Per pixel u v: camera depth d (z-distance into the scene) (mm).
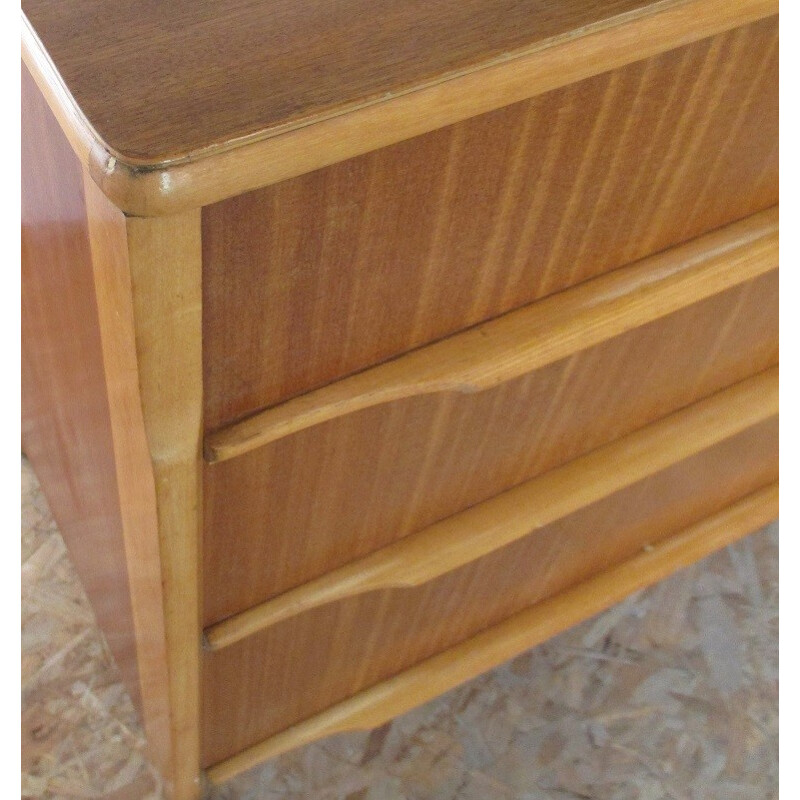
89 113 462
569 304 768
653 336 915
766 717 1313
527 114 598
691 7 539
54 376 891
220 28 497
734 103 691
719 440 1090
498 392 844
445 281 685
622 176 694
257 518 800
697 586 1403
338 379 706
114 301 555
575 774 1262
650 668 1338
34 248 771
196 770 1120
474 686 1305
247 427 677
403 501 907
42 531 1354
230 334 612
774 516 1380
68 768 1210
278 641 984
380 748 1255
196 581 772
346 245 605
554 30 511
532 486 1008
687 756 1281
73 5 503
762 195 817
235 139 459
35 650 1278
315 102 473
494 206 650
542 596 1261
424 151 579
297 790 1219
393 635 1118
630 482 1052
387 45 497
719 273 812
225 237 550
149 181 452
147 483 664
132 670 1099
